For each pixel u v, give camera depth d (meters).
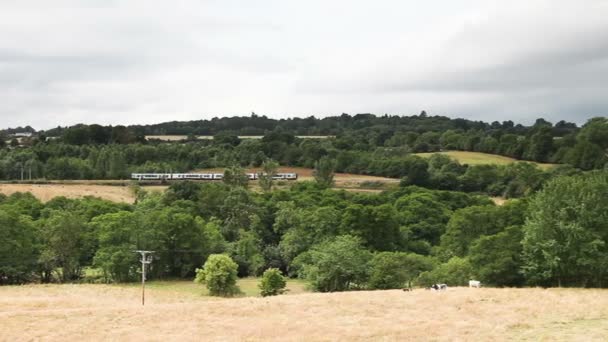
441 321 45.44
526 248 73.38
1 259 95.75
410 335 40.62
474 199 148.38
